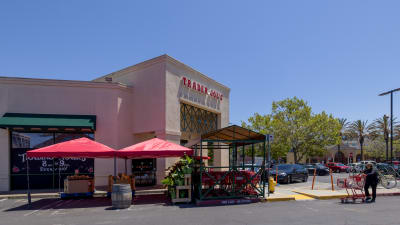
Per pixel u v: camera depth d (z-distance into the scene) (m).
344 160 60.91
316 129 40.31
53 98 15.95
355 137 53.69
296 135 40.62
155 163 16.70
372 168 11.90
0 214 9.75
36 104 15.71
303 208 10.32
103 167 15.91
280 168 21.31
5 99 15.41
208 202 11.15
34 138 15.70
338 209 10.08
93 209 10.41
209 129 22.08
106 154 11.66
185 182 11.37
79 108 16.19
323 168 32.16
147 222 8.30
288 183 20.28
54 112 15.88
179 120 17.56
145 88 17.39
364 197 12.19
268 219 8.53
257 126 43.16
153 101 16.91
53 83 15.98
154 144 12.33
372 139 52.06
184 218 8.77
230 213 9.47
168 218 8.80
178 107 17.55
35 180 15.41
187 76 18.73
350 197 12.33
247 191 12.41
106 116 16.38
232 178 11.98
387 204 11.07
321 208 10.30
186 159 11.92
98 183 15.74
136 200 12.30
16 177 15.31
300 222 8.12
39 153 11.11
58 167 15.70
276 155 42.97
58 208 10.69
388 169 16.80
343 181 12.95
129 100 17.50
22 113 15.48
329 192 13.73
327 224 7.87
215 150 22.47
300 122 41.47
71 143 11.95
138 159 16.59
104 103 16.45
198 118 20.75
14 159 15.39
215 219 8.59
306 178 21.94
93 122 15.70
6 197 13.16
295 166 21.56
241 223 8.05
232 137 13.20
